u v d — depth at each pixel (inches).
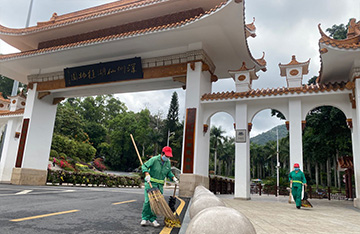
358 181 362.9
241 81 457.7
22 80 700.7
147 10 514.9
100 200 304.3
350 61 371.2
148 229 158.4
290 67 431.2
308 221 211.2
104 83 549.3
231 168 2652.6
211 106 471.8
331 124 574.6
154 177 175.6
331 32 732.0
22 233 132.7
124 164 2036.2
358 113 348.2
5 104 728.3
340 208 350.9
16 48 693.3
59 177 644.7
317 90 390.3
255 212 257.3
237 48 495.2
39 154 600.4
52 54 543.2
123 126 2044.8
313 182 1943.9
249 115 444.5
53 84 600.1
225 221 65.1
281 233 154.3
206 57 488.7
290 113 410.0
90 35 590.6
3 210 199.2
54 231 140.9
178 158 1886.1
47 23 622.8
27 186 491.2
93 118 2250.2
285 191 940.0
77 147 1320.1
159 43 488.1
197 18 413.4
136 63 509.0
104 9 582.2
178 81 488.4
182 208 266.7
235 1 371.6
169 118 1959.9
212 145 2148.1
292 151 394.0
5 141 636.7
